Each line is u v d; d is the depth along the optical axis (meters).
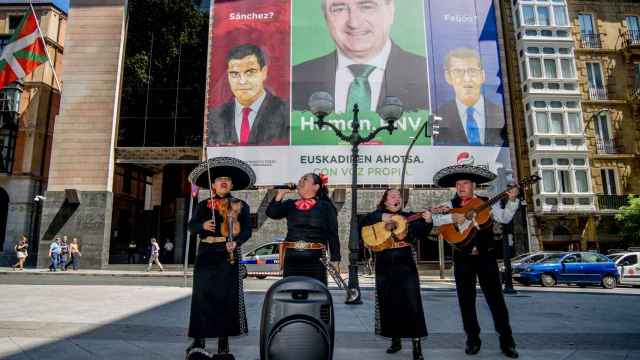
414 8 24.09
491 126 23.16
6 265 27.27
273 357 2.75
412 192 22.53
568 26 25.95
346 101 22.95
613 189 24.95
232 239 4.08
